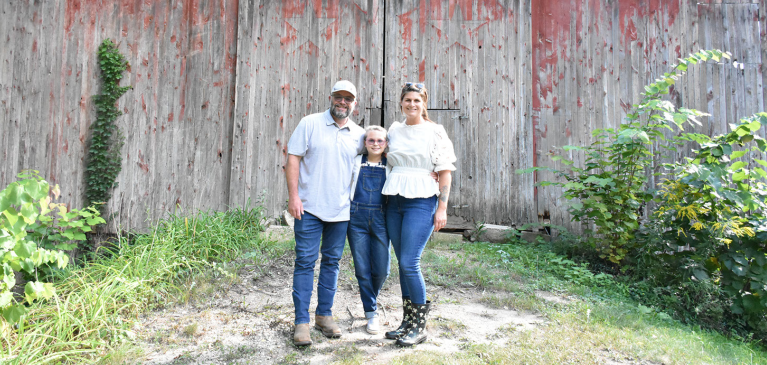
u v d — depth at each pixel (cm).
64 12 673
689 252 433
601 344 290
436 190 280
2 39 670
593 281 432
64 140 659
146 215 648
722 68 629
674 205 433
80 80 665
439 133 281
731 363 293
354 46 655
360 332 301
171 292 372
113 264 401
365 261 297
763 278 392
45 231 493
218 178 653
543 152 634
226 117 661
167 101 662
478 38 645
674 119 431
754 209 402
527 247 548
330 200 284
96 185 645
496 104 635
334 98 284
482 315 340
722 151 416
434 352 267
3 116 661
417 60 649
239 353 269
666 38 635
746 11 633
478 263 470
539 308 353
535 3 652
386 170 296
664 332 324
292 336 291
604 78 636
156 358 264
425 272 427
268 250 477
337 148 286
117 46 667
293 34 661
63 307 302
